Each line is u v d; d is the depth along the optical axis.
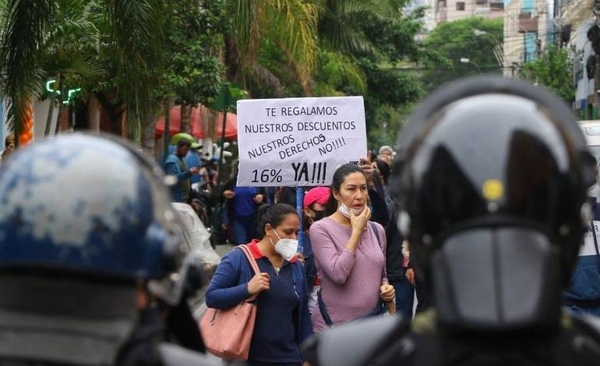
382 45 41.00
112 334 2.19
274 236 6.92
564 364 2.22
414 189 2.33
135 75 10.61
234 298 6.84
